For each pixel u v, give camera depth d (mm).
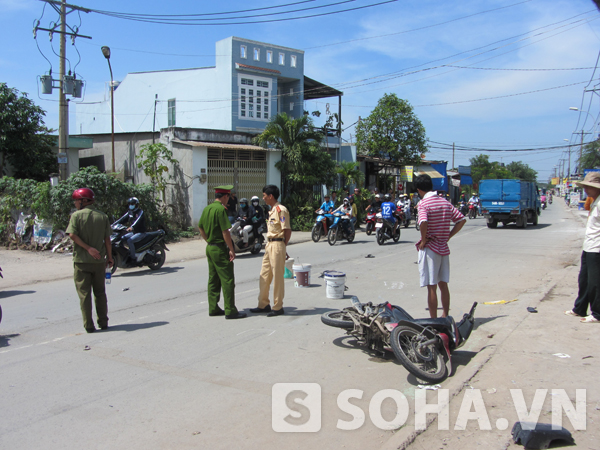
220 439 3363
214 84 25031
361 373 4605
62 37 14992
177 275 10281
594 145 39031
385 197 18734
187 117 26562
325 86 28453
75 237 5793
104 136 21281
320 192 23391
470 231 20641
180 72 26797
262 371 4652
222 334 5863
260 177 19703
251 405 3902
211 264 6656
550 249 14188
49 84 14906
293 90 27203
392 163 30109
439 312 6863
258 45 25031
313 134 20141
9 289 8977
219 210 6488
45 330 6148
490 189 21969
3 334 5988
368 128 28812
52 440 3344
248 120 24797
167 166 18109
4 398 4039
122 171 20688
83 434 3430
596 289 5738
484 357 4770
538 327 5680
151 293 8391
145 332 5980
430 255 5770
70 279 9969
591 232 5773
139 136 19969
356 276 9812
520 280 9336
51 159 19562
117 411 3795
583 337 5281
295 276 8750
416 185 5934
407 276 9812
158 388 4242
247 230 12945
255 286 8914
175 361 4926
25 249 13828
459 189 48844
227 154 18469
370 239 17547
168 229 16203
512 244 15539
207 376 4523
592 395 3887
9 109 18062
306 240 17016
